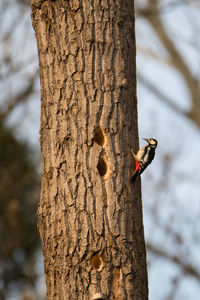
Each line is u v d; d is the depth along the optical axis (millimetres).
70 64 11031
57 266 10383
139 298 10297
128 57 11398
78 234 10281
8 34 25141
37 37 11570
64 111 10906
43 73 11328
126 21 11547
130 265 10305
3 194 21953
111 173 10672
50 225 10633
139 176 11062
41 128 11219
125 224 10453
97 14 11219
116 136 10867
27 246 22000
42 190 10984
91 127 10758
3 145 22438
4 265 21812
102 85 10969
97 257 10328
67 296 10156
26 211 22156
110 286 10109
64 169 10680
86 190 10477
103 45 11141
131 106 11266
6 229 21828
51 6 11336
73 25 11156
